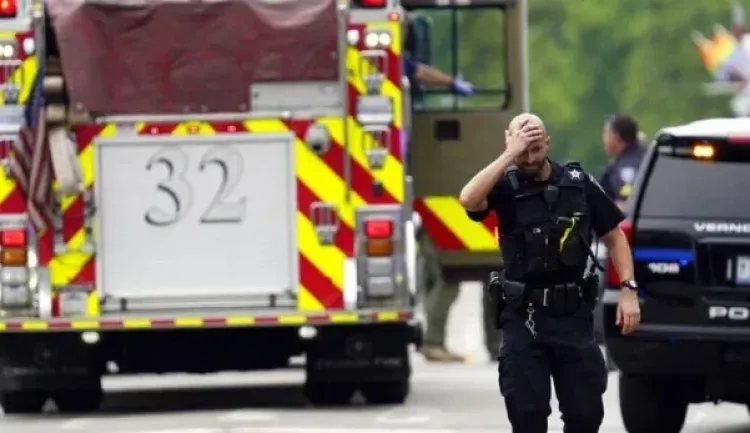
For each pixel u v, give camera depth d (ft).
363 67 150.92
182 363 155.12
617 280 130.62
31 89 150.10
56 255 150.51
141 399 168.14
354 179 150.92
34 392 154.51
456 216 190.60
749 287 127.85
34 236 150.30
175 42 150.10
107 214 150.71
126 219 150.82
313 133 150.41
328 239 150.51
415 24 178.81
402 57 151.64
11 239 150.00
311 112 150.82
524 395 107.65
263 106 150.82
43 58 150.41
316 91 151.02
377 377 153.28
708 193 129.29
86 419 149.59
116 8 149.69
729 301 128.06
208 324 149.48
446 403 157.17
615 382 179.63
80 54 149.69
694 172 129.90
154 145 150.61
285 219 150.92
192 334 154.51
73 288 150.71
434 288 200.95
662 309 129.08
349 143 150.92
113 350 154.51
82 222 150.51
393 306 150.71
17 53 150.30
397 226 150.82
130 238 150.92
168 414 151.84
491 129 190.70
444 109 190.90
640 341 129.29
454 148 190.60
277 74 150.51
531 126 107.34
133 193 150.71
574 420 108.17
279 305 150.82
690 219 129.08
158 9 149.79
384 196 151.02
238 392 173.47
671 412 134.72
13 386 153.28
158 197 150.71
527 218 108.06
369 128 150.61
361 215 150.82
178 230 150.71
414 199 190.39
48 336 152.97
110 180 150.71
